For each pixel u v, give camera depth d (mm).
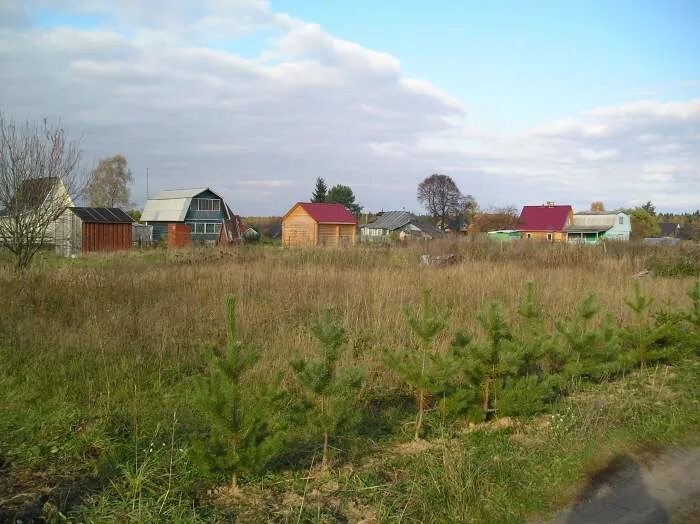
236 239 38156
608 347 7363
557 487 4492
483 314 5938
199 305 9961
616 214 53531
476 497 4180
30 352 7035
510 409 5797
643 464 5012
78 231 32719
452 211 75500
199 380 4211
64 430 5078
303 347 7594
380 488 4301
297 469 4641
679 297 13047
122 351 7258
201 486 4238
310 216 46562
